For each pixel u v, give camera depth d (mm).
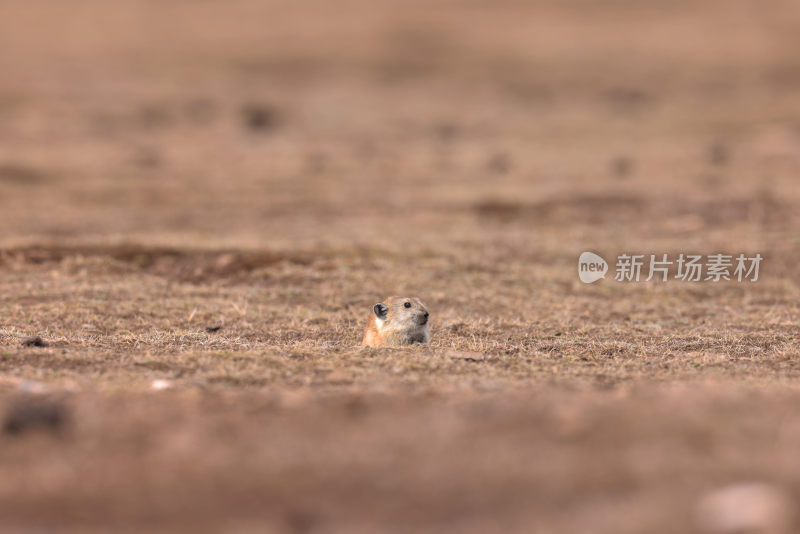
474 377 33594
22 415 24125
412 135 190125
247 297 56406
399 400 27922
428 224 92188
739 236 80188
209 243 75375
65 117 198875
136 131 185375
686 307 55781
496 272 66438
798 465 19438
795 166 130250
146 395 29078
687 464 19703
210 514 17875
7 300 53094
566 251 75125
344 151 158750
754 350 42625
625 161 134000
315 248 73000
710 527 16016
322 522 17344
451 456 20859
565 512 17297
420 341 42438
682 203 95750
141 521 17641
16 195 111125
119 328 46938
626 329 48625
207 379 32781
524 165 139500
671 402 25750
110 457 21766
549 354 40500
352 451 21562
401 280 62219
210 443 22641
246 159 147500
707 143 166125
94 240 76625
